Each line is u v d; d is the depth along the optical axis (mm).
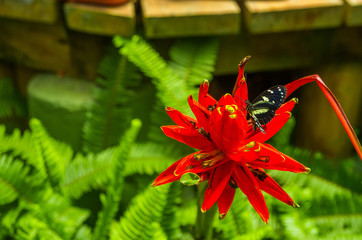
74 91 1377
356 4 1226
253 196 660
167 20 1209
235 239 942
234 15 1224
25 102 1608
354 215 1126
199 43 1271
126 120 1277
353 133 646
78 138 1382
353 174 1242
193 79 1230
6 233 1036
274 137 1266
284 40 1363
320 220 1131
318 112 1521
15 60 1492
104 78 1410
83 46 1375
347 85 1444
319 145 1572
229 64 1388
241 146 661
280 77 1651
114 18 1214
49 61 1443
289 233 1011
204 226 790
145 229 899
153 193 884
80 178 1128
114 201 959
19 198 1030
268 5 1233
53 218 1000
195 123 678
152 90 1395
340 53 1412
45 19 1269
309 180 1200
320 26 1263
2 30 1434
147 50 1124
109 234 991
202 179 675
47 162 1067
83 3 1247
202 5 1250
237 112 638
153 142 1257
